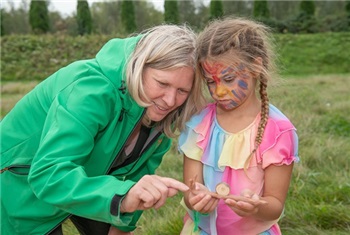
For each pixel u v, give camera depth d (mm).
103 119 2070
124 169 2451
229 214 2160
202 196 1893
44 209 2195
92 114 2023
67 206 1886
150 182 1803
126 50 2178
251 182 2078
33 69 17047
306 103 8375
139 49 2072
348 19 23016
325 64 18562
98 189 1832
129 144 2383
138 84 2039
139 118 2178
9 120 2328
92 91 2061
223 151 2102
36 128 2250
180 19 23641
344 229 3260
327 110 7793
